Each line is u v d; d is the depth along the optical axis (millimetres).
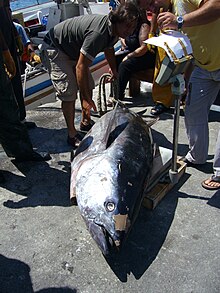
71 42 3385
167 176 3100
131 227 2451
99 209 2314
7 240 2664
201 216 2832
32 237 2684
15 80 3961
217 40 2717
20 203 3055
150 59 4445
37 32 6879
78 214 2900
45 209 2973
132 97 5102
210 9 2439
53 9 6457
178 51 2385
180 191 3113
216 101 4551
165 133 4082
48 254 2533
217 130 4066
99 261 2465
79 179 2559
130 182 2490
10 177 3412
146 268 2406
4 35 3695
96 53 3240
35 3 8281
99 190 2385
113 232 2232
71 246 2590
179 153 3680
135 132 2982
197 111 3105
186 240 2613
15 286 2314
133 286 2285
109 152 2666
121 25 3012
